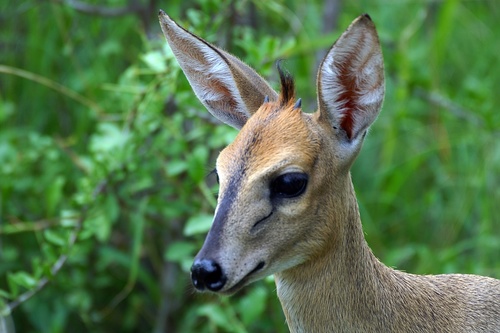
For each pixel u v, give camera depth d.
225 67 7.73
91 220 9.97
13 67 12.98
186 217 11.43
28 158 11.47
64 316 11.19
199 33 10.02
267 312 10.84
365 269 7.52
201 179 9.67
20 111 12.98
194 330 11.69
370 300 7.53
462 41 14.12
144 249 11.88
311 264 7.32
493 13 14.46
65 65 12.90
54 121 12.90
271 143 7.02
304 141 7.06
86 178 10.38
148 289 12.11
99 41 12.85
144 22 12.11
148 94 10.09
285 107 7.26
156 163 10.41
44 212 11.63
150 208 10.63
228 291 6.91
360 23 7.02
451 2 12.52
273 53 9.72
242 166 6.98
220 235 6.85
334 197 7.22
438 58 12.82
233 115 7.87
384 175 12.73
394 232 12.73
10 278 9.52
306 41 11.44
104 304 12.00
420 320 7.68
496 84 13.78
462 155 12.98
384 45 12.85
